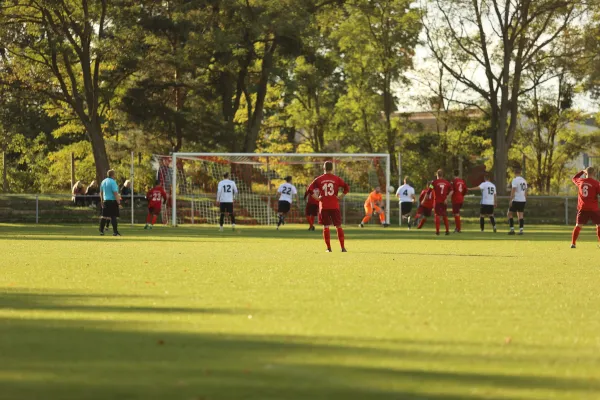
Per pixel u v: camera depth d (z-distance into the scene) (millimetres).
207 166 113812
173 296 23844
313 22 113250
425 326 18219
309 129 146000
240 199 106875
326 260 39438
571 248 50781
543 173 139375
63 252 45125
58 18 109438
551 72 120125
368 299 23297
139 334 16938
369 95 137250
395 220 105750
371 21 132875
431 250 48500
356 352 14992
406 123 138125
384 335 16906
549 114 136625
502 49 121062
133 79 117312
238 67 116250
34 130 156625
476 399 11578
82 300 22859
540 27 119688
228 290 25531
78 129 135875
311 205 80562
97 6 107812
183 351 15047
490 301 23062
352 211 104625
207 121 114500
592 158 147250
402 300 23094
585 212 50719
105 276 30359
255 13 110625
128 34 106688
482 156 151750
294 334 16969
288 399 11555
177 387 12227
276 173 118750
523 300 23359
